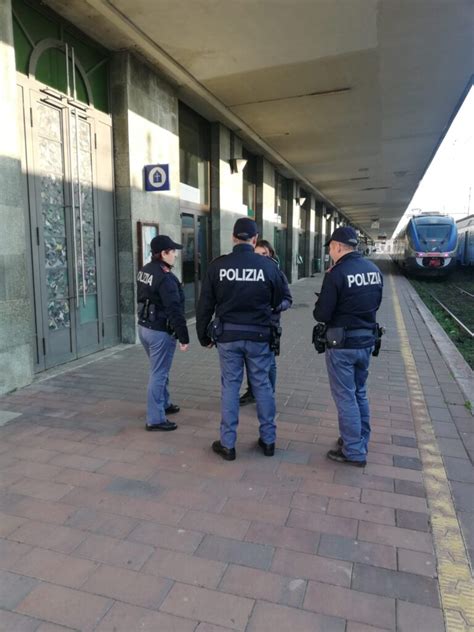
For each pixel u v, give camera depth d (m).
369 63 7.53
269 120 10.69
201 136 10.52
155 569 2.38
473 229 25.84
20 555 2.47
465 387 5.34
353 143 12.92
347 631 2.02
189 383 5.50
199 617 2.08
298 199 19.61
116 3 5.63
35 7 5.45
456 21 6.15
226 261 3.50
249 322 3.47
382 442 3.90
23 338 5.14
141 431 4.07
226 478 3.29
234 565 2.41
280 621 2.07
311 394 5.13
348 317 3.38
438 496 3.09
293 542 2.60
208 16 5.98
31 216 5.45
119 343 7.42
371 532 2.70
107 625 2.04
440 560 2.48
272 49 6.98
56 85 5.86
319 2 5.69
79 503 2.96
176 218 8.68
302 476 3.33
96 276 6.78
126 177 7.08
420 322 10.12
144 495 3.06
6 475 3.30
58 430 4.07
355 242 3.45
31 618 2.07
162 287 3.88
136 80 7.15
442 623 2.07
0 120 4.62
